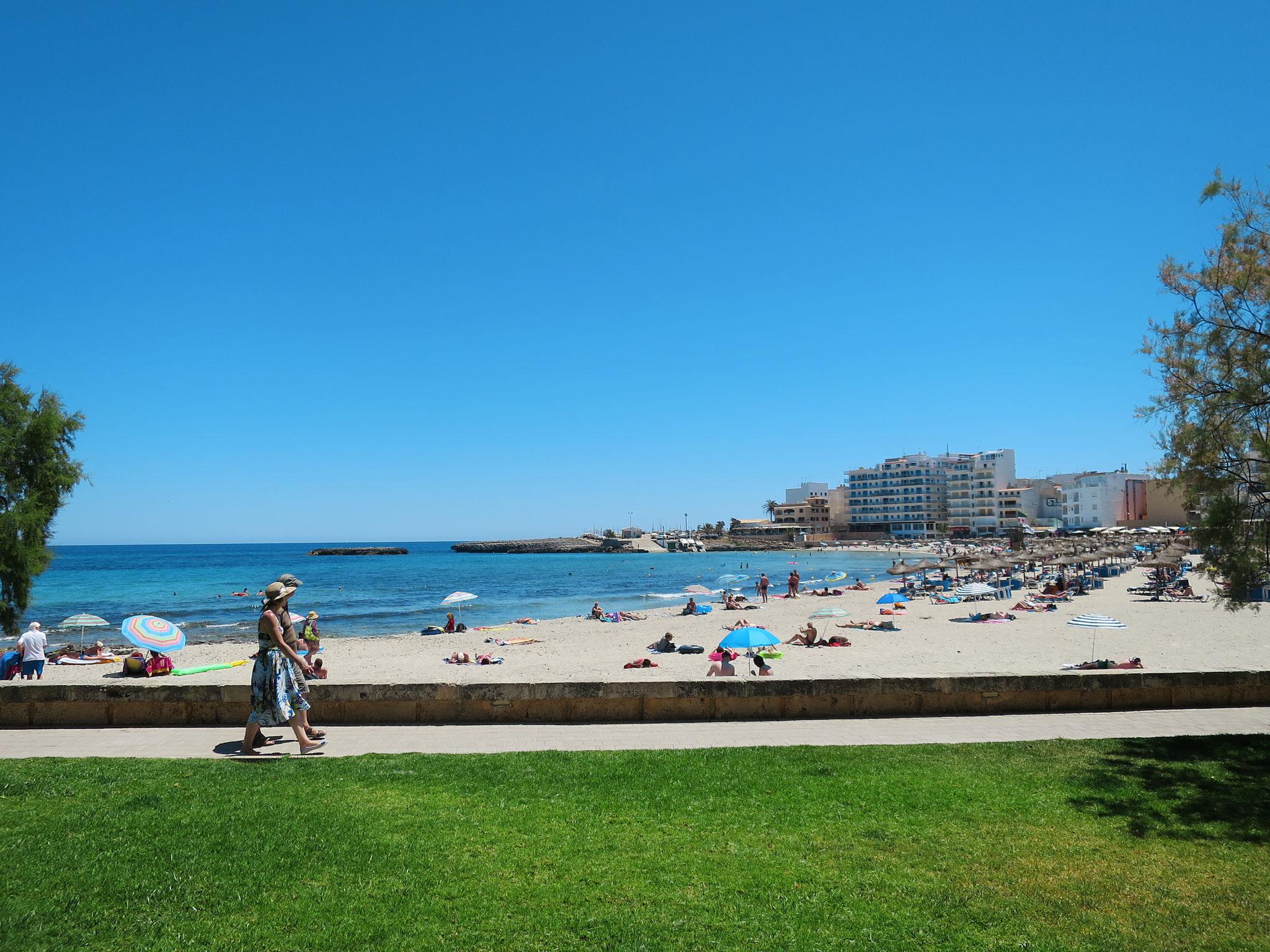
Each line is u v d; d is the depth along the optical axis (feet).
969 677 32.68
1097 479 480.23
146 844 17.31
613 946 13.26
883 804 20.39
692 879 15.79
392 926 13.82
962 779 22.65
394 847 17.25
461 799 20.65
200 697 30.35
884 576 254.06
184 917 14.15
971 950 13.29
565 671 60.90
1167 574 150.61
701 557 552.41
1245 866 16.67
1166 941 13.60
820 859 16.89
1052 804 20.49
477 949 13.15
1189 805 20.35
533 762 24.30
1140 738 27.68
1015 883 15.83
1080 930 13.97
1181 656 62.28
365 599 198.49
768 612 128.16
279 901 14.79
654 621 120.26
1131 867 16.60
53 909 14.28
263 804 20.06
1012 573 182.60
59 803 20.04
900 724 30.55
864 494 642.63
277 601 26.13
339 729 29.73
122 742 27.50
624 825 18.81
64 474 65.21
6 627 63.57
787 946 13.34
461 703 30.96
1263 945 13.48
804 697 31.89
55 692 30.35
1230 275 27.32
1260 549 26.35
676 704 31.48
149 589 232.32
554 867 16.34
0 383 64.44
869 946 13.38
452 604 178.60
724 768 23.72
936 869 16.46
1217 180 27.94
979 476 575.79
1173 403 28.43
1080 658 65.21
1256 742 26.96
